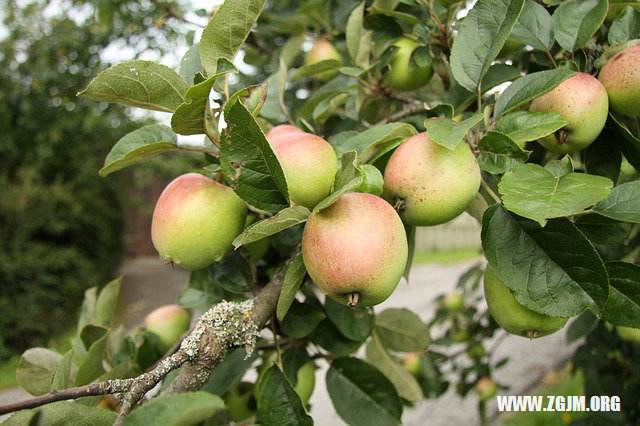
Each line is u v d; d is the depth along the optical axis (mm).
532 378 1648
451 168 326
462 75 367
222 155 298
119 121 3180
